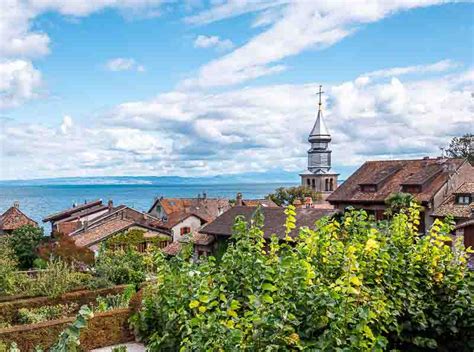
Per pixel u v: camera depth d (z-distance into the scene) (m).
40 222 88.38
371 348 4.33
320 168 85.94
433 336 6.10
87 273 24.39
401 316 5.84
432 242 6.39
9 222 46.84
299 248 5.48
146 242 42.97
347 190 42.94
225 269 5.41
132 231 42.38
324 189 84.00
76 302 20.39
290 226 5.99
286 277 4.70
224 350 4.04
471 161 65.12
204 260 5.98
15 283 21.86
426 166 39.72
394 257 5.95
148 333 6.43
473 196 33.50
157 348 5.39
